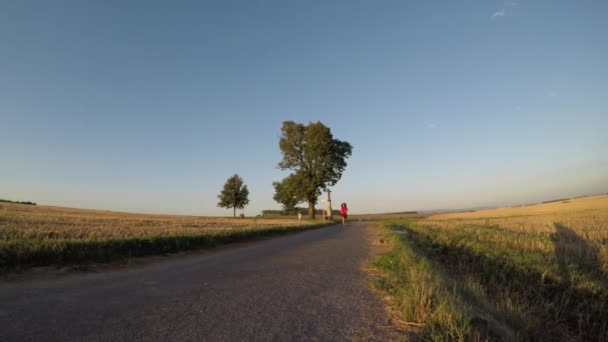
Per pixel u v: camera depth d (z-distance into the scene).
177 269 8.89
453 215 64.75
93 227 19.38
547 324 5.96
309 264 9.27
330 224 42.22
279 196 53.00
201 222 37.16
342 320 4.50
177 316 4.68
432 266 8.11
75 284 6.85
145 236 13.04
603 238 14.04
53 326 4.20
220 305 5.24
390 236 15.19
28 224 20.02
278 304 5.29
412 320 4.45
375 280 6.89
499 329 4.08
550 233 15.84
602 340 5.52
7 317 4.53
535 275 8.53
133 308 5.06
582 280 7.65
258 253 12.30
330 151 51.00
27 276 7.49
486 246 11.66
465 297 5.49
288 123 53.72
